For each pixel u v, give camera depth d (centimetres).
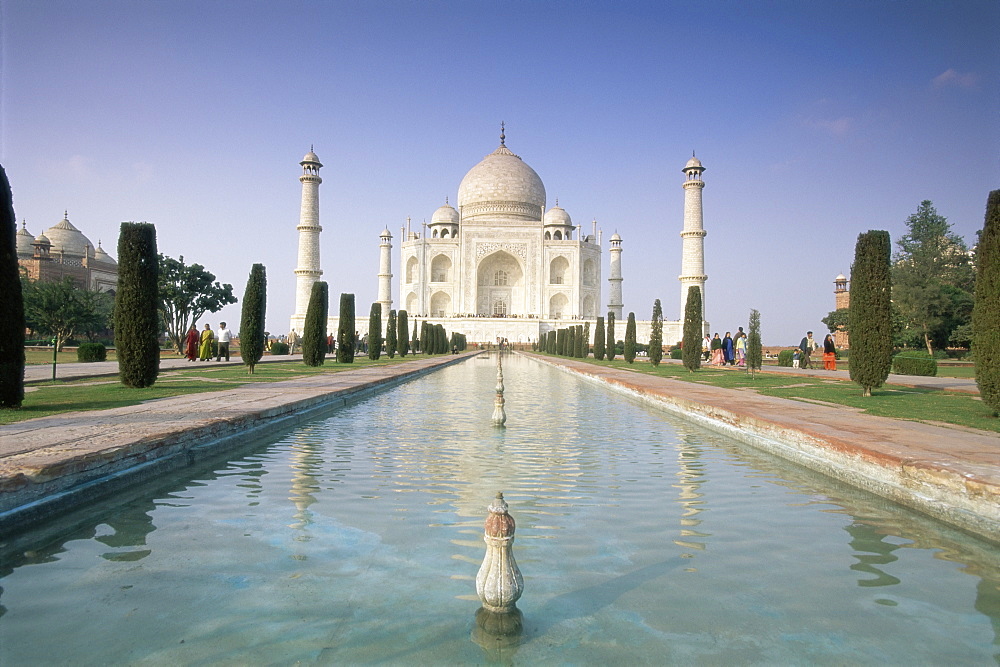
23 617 356
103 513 563
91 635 334
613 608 373
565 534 513
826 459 754
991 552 482
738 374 2452
